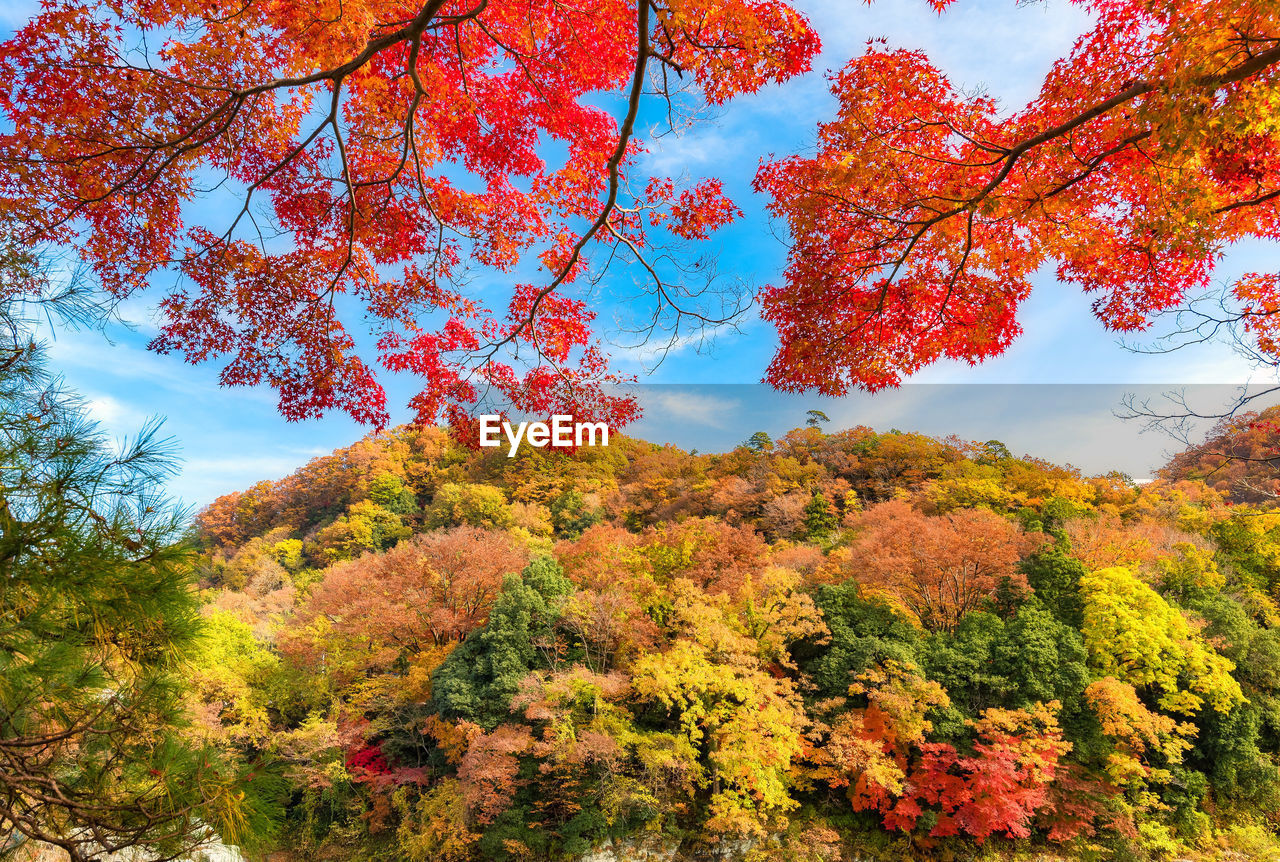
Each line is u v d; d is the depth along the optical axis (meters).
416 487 72.44
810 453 56.88
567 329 8.61
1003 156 6.69
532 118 8.31
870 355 7.75
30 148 6.11
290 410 8.05
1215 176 6.12
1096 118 6.33
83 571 2.62
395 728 21.38
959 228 7.35
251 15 6.73
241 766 3.18
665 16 5.58
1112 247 7.00
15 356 2.99
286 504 75.75
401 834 18.41
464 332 8.32
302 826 20.73
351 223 7.31
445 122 8.11
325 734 20.23
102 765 2.97
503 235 8.50
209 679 20.97
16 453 2.67
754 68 6.09
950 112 6.75
